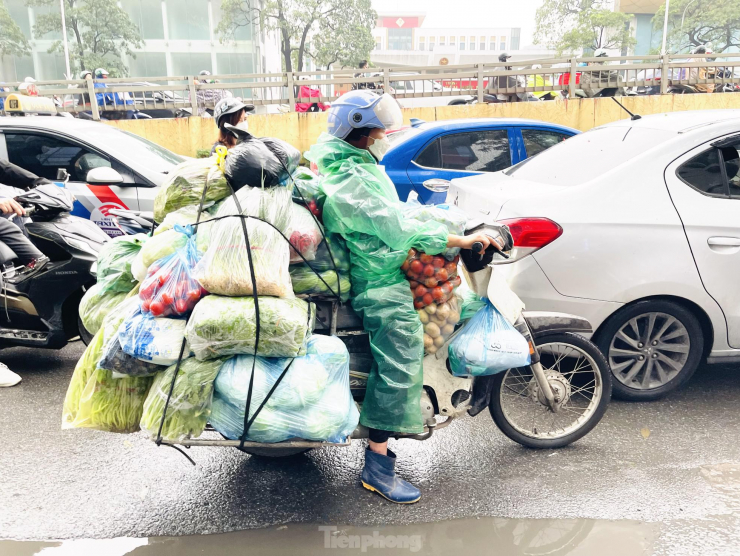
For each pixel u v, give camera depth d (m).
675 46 44.44
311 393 2.36
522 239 3.54
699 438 3.47
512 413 3.67
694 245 3.61
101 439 3.47
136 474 3.12
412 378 2.67
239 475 3.12
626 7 50.59
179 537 2.62
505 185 4.11
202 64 42.41
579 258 3.55
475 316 2.93
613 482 3.04
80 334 4.52
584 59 13.90
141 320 2.41
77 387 2.64
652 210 3.60
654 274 3.59
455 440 3.49
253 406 2.34
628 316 3.71
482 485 3.03
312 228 2.57
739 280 3.68
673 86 14.30
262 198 2.46
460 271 3.13
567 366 3.62
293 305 2.40
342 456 3.33
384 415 2.69
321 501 2.89
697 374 4.40
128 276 2.78
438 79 13.94
